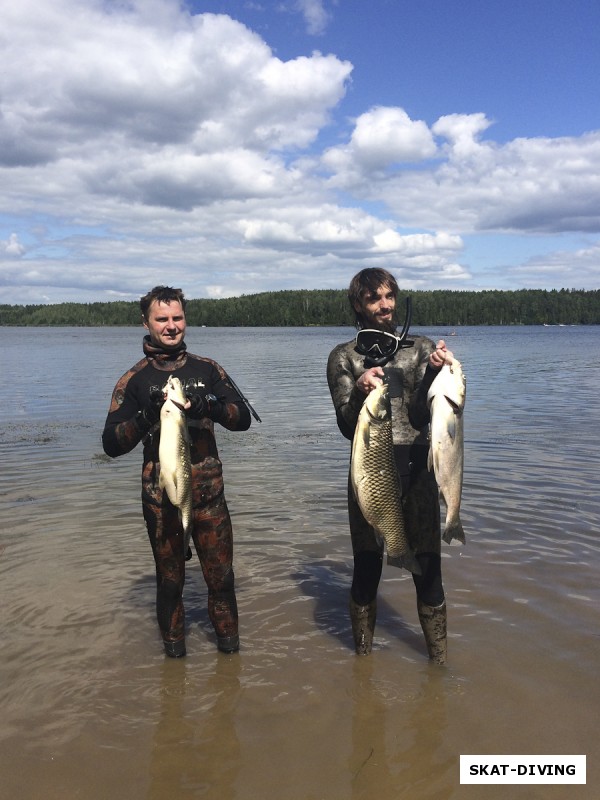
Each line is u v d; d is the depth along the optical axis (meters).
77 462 10.59
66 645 4.78
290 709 3.99
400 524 4.05
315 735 3.73
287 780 3.36
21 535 7.01
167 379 4.57
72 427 14.01
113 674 4.41
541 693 4.06
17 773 3.42
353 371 4.49
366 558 4.45
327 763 3.49
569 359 37.28
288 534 7.09
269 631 5.02
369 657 4.59
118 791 3.29
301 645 4.80
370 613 4.57
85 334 106.00
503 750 3.56
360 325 4.52
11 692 4.17
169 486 4.10
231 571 4.66
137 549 6.62
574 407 16.38
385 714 3.91
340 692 4.16
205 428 4.54
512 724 3.78
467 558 6.17
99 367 31.67
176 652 4.59
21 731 3.78
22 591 5.63
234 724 3.84
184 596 5.80
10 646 4.75
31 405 17.75
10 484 9.16
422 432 4.36
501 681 4.21
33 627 5.03
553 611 5.10
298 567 6.22
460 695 4.08
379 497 3.97
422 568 4.36
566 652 4.52
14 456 11.05
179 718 3.90
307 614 5.29
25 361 36.03
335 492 8.70
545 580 5.66
